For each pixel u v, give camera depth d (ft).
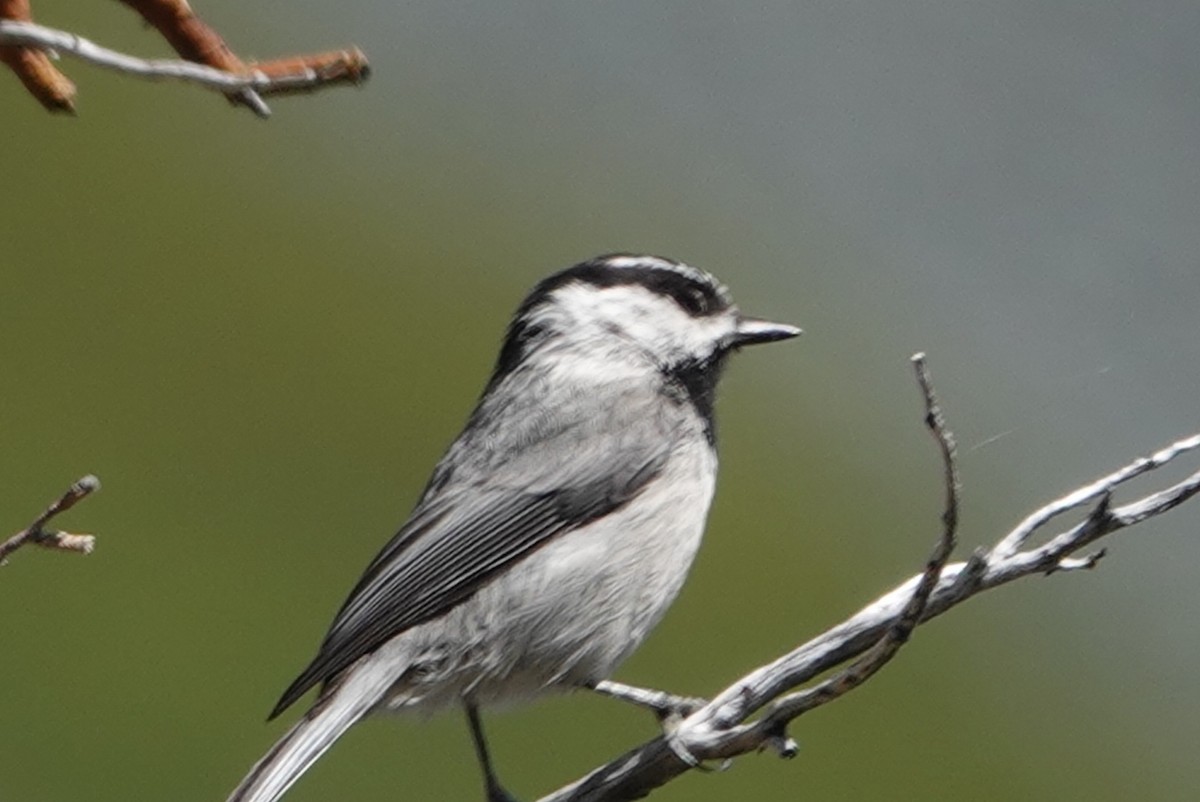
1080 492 20.40
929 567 18.65
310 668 24.26
